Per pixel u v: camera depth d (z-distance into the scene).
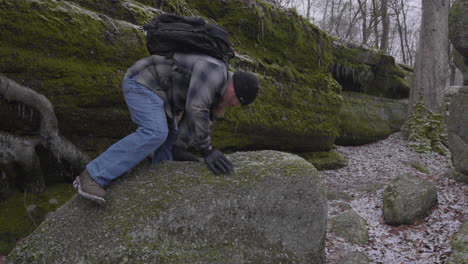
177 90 2.32
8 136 3.54
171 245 2.22
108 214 2.23
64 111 4.00
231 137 6.36
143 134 2.24
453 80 27.86
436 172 8.08
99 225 2.19
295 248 2.54
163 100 2.32
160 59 2.29
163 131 2.27
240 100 2.32
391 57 13.20
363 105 12.20
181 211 2.28
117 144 2.26
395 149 10.63
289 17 7.95
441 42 11.05
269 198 2.48
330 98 8.84
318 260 2.63
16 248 2.23
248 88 2.27
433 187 4.91
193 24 2.38
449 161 9.15
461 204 4.80
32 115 3.77
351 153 10.38
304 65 8.34
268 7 7.59
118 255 2.11
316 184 2.64
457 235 3.72
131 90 2.30
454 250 3.50
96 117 4.30
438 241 3.89
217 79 2.19
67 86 3.96
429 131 10.77
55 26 3.84
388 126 12.46
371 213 5.00
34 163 3.73
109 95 4.30
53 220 2.29
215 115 2.50
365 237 4.23
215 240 2.34
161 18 2.39
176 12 5.76
